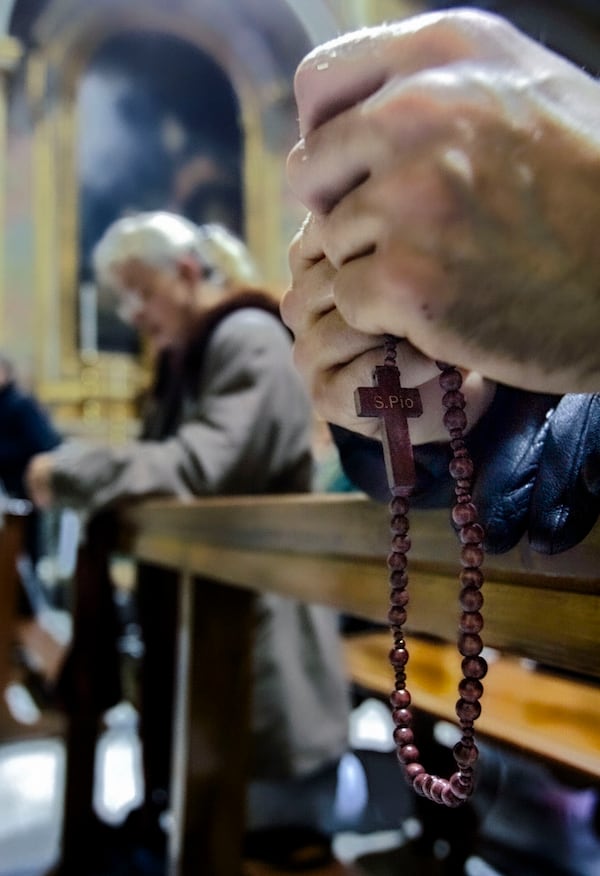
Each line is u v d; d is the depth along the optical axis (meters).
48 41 5.34
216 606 0.90
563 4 2.96
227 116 5.81
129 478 1.16
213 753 0.89
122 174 5.52
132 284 1.40
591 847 1.18
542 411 0.37
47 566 2.99
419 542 0.48
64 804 1.35
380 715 2.08
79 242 5.36
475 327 0.26
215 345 1.23
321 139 0.29
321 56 0.30
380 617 0.54
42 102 5.32
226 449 1.16
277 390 1.19
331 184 0.30
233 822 0.90
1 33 5.18
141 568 1.37
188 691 0.88
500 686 1.12
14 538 1.59
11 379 2.82
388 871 1.28
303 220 0.38
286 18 5.34
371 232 0.28
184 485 1.16
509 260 0.26
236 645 0.90
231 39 5.62
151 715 1.37
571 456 0.35
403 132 0.27
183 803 0.88
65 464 1.20
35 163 5.27
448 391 0.33
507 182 0.26
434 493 0.40
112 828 1.38
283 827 1.17
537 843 1.20
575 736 0.84
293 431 1.21
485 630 0.43
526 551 0.39
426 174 0.26
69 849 1.33
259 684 1.13
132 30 5.50
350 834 1.45
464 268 0.26
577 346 0.26
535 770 1.21
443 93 0.26
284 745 1.12
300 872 1.11
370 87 0.30
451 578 0.47
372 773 1.50
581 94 0.27
